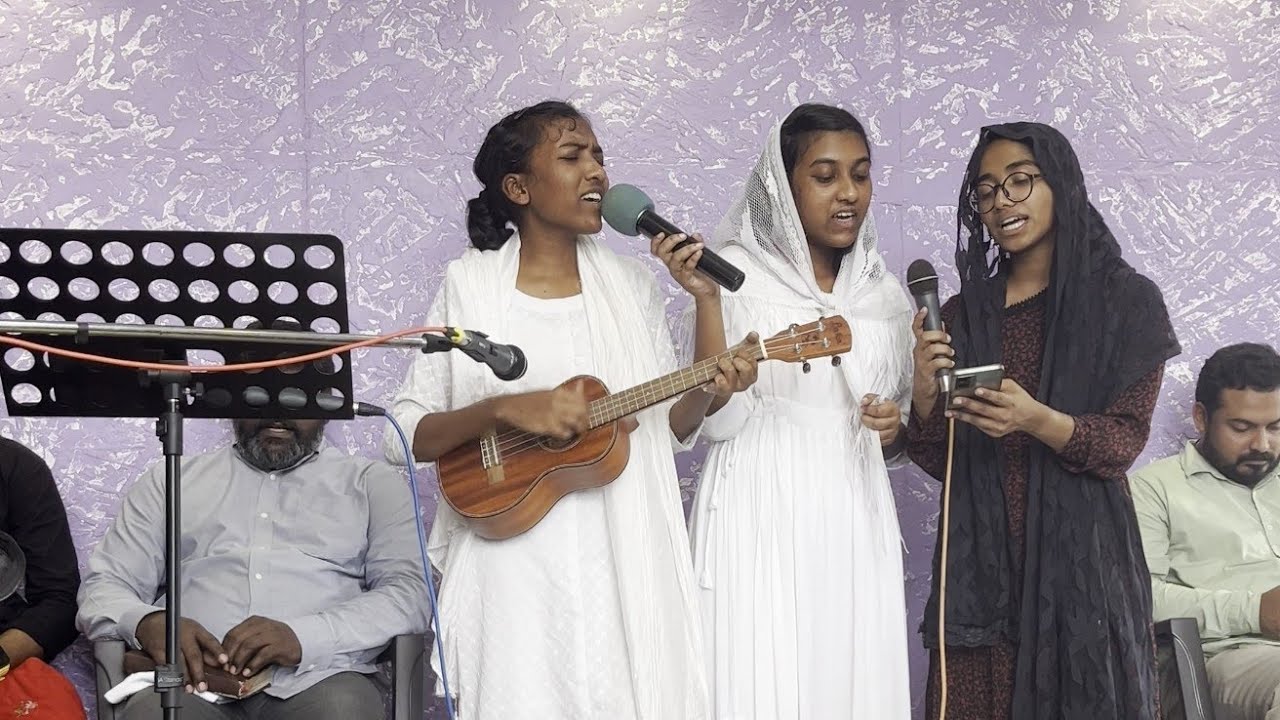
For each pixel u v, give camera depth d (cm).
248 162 398
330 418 264
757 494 309
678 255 292
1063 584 300
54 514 348
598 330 302
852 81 419
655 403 289
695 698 290
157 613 313
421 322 400
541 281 308
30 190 389
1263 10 429
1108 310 313
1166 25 427
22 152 389
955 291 416
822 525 307
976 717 308
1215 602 357
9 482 346
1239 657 346
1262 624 352
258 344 251
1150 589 308
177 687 242
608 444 291
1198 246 422
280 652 306
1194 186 424
